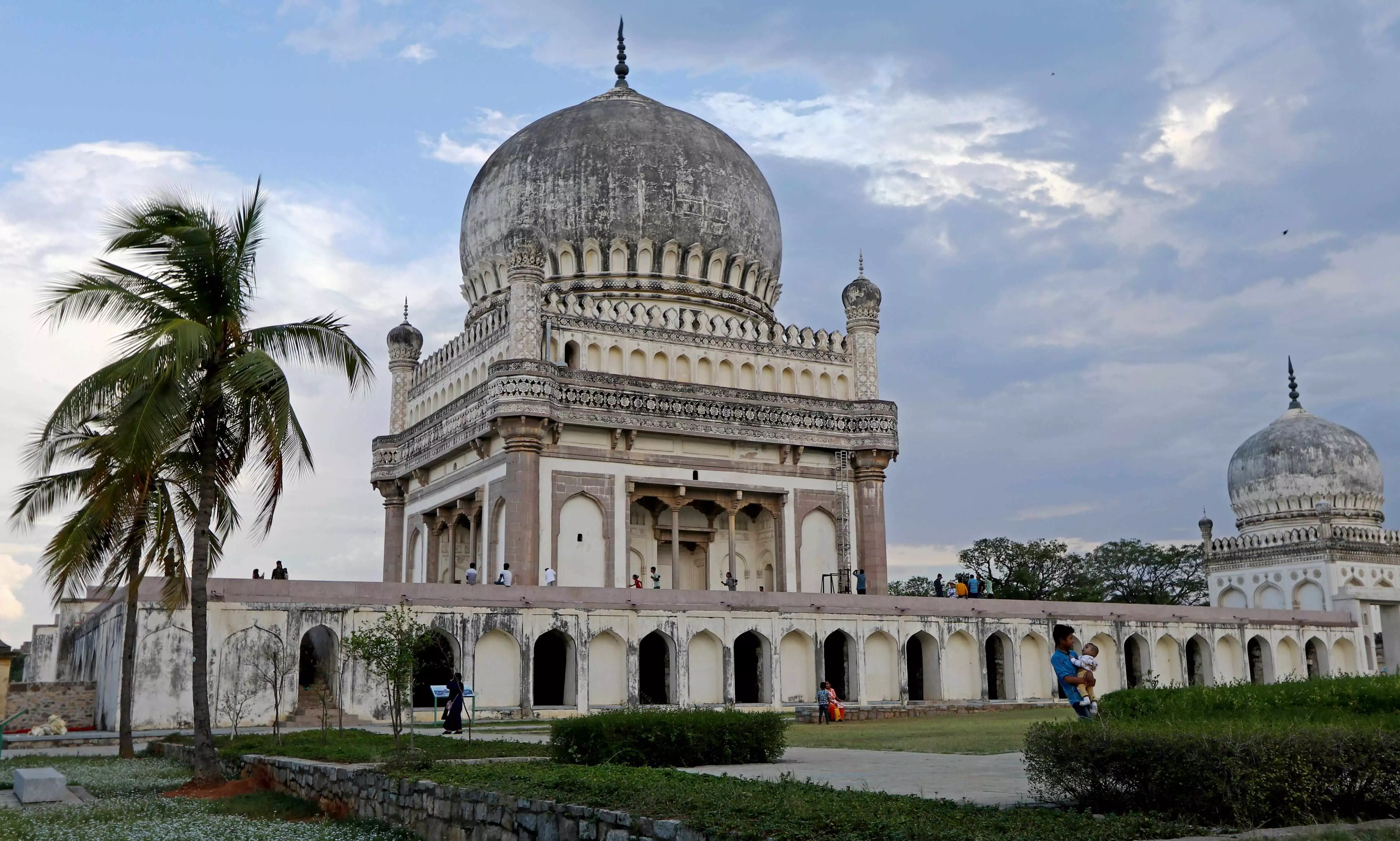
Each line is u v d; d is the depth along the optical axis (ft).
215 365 84.94
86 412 79.92
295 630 118.93
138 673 112.88
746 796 42.75
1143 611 175.32
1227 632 183.62
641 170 186.09
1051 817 37.78
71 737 111.86
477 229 193.47
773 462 173.78
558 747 68.39
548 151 188.34
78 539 80.94
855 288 186.09
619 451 163.43
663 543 174.40
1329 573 221.87
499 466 159.53
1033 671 163.84
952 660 157.38
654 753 68.33
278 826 60.49
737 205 192.24
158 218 82.23
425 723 118.62
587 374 161.38
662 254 185.47
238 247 85.25
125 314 82.17
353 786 64.08
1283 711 56.18
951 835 33.78
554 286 183.11
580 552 158.92
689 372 174.60
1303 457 247.29
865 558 174.70
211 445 85.76
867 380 183.42
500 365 156.15
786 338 182.80
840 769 62.75
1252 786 38.45
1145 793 41.34
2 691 128.67
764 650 144.05
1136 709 59.62
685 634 138.92
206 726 81.25
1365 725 45.14
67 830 58.70
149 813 65.82
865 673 149.89
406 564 193.36
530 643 129.70
